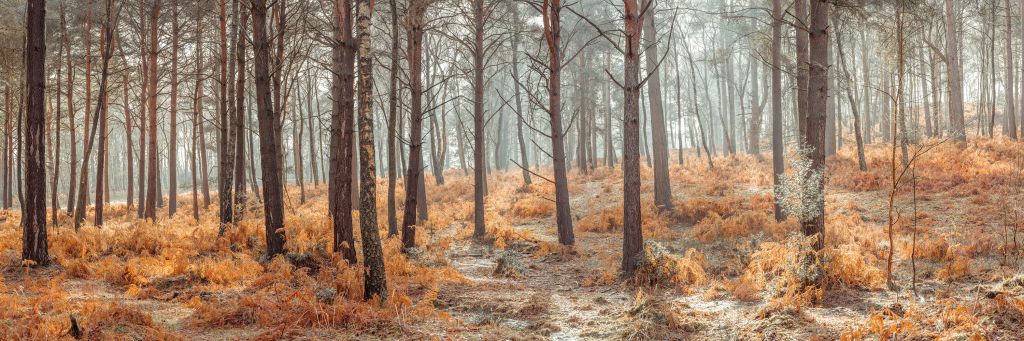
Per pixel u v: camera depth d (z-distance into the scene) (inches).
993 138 1026.1
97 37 953.5
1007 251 426.6
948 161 847.7
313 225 616.7
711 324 305.3
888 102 1289.4
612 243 672.4
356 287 360.2
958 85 973.2
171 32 921.5
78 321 271.3
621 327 306.2
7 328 254.5
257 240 555.5
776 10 706.8
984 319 257.4
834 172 924.6
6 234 622.2
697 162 1332.4
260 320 295.1
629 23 458.3
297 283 413.1
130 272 405.4
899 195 725.9
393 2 607.2
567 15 1253.1
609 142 1503.4
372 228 346.0
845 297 339.0
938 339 243.4
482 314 349.4
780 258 374.3
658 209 823.7
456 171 1859.0
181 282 400.2
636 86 460.8
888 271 360.2
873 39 1429.6
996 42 1478.8
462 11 778.2
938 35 1157.1
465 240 734.5
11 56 804.0
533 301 366.9
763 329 287.3
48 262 443.8
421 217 876.0
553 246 625.0
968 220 561.6
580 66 1333.7
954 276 369.7
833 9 641.0
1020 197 620.7
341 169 484.1
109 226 796.6
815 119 400.2
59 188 2219.5
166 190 2261.3
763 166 1129.4
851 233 548.7
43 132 445.7
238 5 650.8
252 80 1064.8
